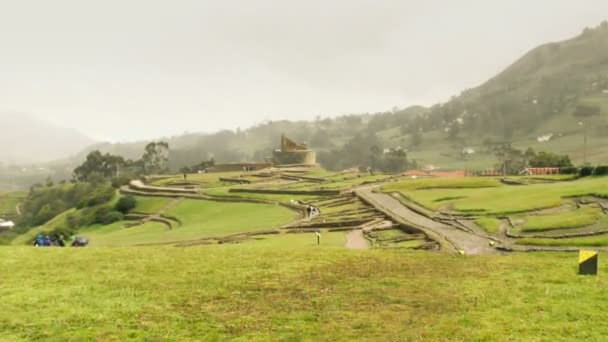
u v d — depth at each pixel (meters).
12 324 19.59
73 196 191.25
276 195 107.94
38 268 29.31
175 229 82.31
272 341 18.03
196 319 20.38
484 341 17.48
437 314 20.59
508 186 82.94
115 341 18.05
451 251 37.56
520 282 25.08
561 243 36.69
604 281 24.61
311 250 36.09
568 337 17.53
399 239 46.94
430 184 91.38
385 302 22.41
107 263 30.81
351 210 73.62
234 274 27.77
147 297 23.31
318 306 21.95
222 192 119.38
